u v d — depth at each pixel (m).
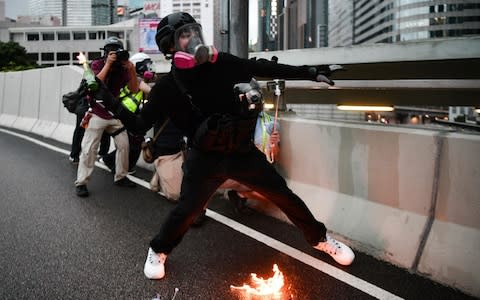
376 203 4.06
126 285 3.46
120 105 3.11
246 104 2.99
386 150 3.92
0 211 5.39
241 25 7.54
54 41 111.00
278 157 5.18
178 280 3.54
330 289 3.33
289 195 3.44
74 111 6.30
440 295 3.20
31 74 13.91
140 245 4.29
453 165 3.40
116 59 5.14
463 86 26.72
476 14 147.38
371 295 3.23
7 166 8.09
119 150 6.37
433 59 21.06
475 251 3.23
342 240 4.18
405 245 3.67
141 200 5.88
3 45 75.00
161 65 22.83
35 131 12.86
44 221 5.02
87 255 4.05
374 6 183.12
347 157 4.33
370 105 36.31
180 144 5.55
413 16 155.00
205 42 2.98
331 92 32.84
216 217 5.06
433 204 3.56
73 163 8.38
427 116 93.31
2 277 3.60
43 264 3.86
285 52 23.09
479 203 3.24
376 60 22.00
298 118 5.01
